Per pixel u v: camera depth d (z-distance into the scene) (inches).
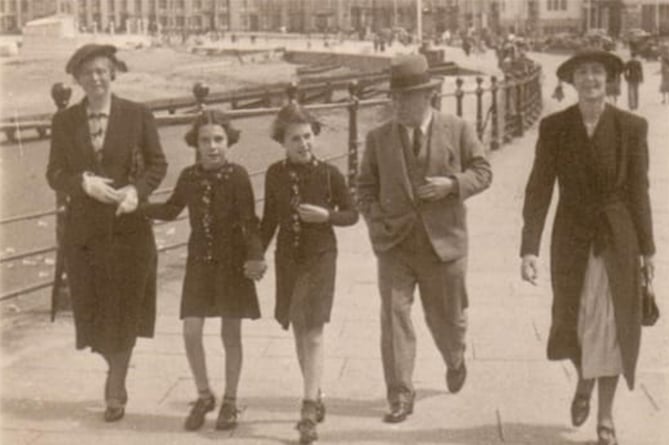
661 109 1400.1
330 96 2050.9
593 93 253.8
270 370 322.7
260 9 5226.4
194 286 272.8
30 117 1427.2
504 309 402.3
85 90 280.2
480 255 509.7
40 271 664.4
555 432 269.7
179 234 680.4
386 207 281.6
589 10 4028.1
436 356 337.4
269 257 494.6
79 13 4478.3
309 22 5201.8
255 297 275.4
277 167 275.4
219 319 383.2
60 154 282.8
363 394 300.5
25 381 310.7
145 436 267.6
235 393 275.9
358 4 5123.0
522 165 840.9
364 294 426.6
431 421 277.9
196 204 273.1
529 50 3661.4
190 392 301.7
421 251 280.1
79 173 279.0
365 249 524.7
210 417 281.9
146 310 286.4
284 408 289.0
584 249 255.4
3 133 1359.5
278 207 273.6
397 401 278.1
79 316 281.3
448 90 1833.2
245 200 272.7
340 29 5147.6
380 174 282.8
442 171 279.3
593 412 284.5
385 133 282.8
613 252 253.1
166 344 350.0
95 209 277.9
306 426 262.7
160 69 3521.2
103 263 278.1
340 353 341.1
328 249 272.5
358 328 373.1
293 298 270.4
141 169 283.4
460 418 280.2
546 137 260.4
